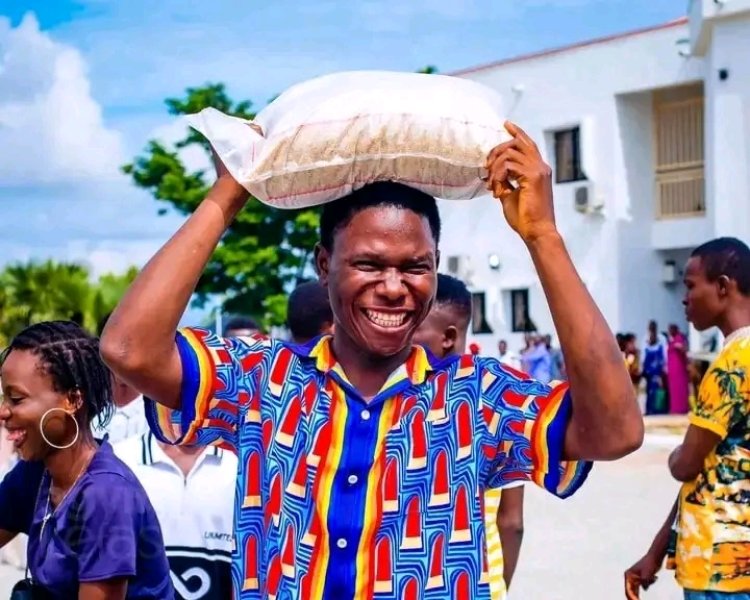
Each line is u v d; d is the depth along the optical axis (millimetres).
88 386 2680
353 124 2018
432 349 3693
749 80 17281
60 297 30516
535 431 2059
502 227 21703
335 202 2129
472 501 2062
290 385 2125
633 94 20297
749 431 3402
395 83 2062
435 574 2018
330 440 2062
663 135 20359
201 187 24922
